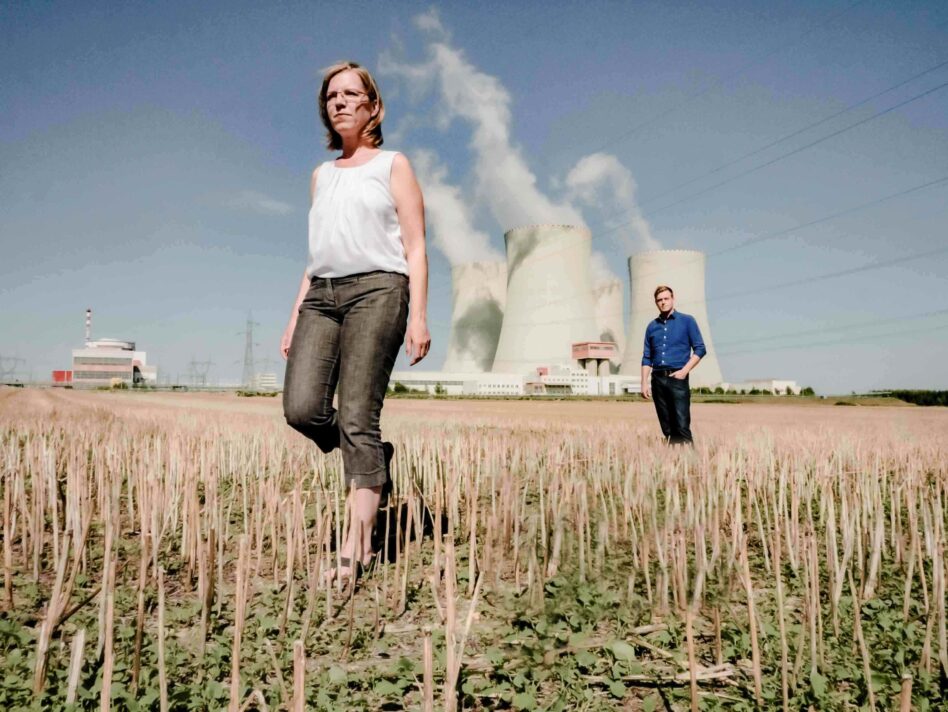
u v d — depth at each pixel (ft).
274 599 7.61
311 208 9.46
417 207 9.29
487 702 5.41
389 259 8.87
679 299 317.01
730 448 18.40
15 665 5.65
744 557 5.61
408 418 40.42
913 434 28.04
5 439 19.16
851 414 80.64
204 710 5.08
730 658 6.24
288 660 6.04
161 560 8.93
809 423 46.96
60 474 13.79
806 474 14.69
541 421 40.29
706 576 7.50
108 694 4.37
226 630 6.68
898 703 5.29
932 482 15.49
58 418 32.12
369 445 8.60
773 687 5.63
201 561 7.32
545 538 8.38
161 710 4.84
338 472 14.93
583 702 5.39
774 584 8.46
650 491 10.67
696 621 7.06
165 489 10.48
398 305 8.81
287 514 7.45
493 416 53.67
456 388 336.08
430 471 13.79
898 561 9.25
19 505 9.82
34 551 8.24
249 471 15.72
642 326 322.96
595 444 19.03
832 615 6.95
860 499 10.95
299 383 8.92
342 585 8.06
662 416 21.06
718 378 324.39
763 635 6.56
